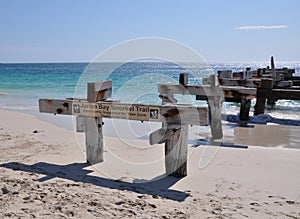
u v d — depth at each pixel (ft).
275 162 17.90
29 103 49.55
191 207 11.89
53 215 10.76
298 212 11.66
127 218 10.78
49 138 23.02
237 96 27.96
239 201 12.57
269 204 12.32
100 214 11.00
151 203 12.10
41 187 13.35
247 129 28.86
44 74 156.25
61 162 17.25
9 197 12.09
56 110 16.96
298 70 220.02
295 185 14.37
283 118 34.96
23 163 16.87
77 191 13.08
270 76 48.21
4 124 29.12
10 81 106.22
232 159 18.52
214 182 14.66
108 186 13.91
